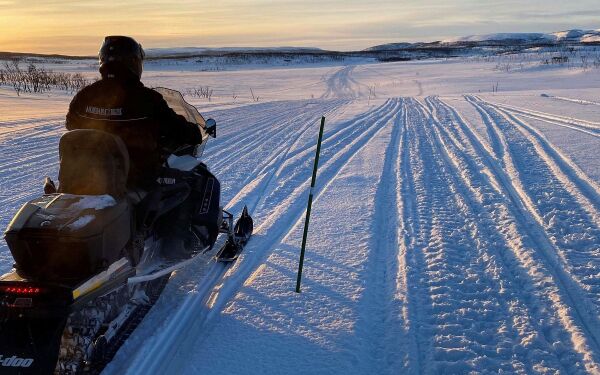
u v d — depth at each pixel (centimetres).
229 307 394
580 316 373
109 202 308
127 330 345
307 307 392
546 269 445
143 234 349
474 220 584
